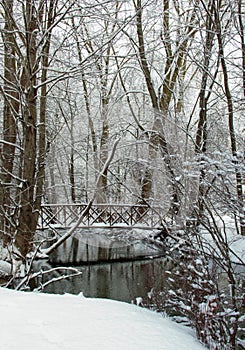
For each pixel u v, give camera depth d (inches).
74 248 455.2
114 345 90.3
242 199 172.1
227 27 320.5
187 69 422.3
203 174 177.9
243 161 173.0
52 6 246.5
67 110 558.3
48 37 256.1
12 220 237.8
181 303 163.2
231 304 149.5
